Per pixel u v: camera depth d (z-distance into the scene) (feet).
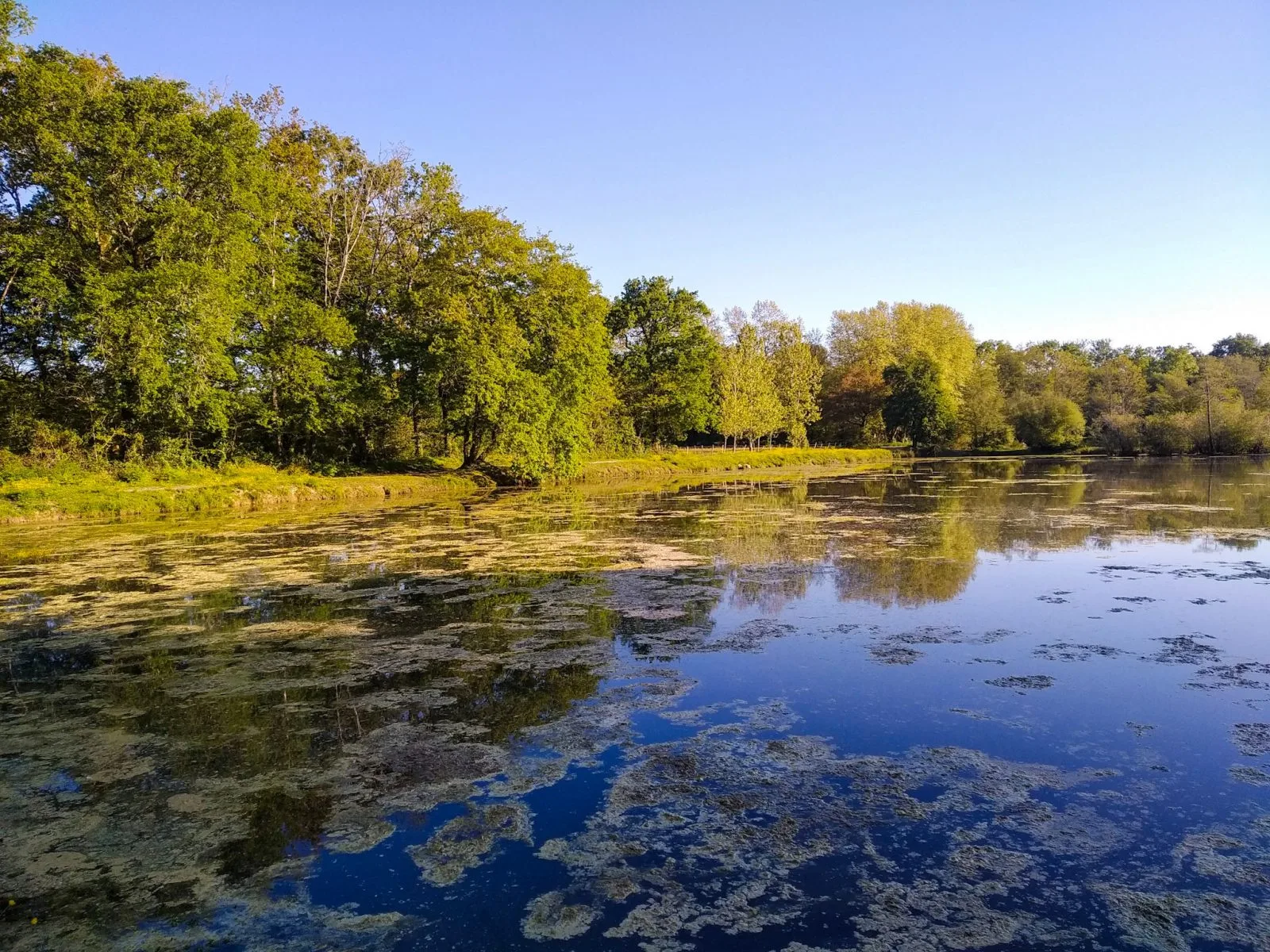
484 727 21.57
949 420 216.74
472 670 26.40
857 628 31.12
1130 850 14.89
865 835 15.62
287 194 97.76
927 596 36.50
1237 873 14.07
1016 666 26.14
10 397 82.79
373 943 12.53
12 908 13.75
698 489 107.24
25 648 29.45
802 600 35.96
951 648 28.22
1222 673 25.13
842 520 66.54
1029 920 12.80
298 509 78.89
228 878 14.57
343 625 32.24
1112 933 12.43
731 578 40.88
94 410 83.71
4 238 74.13
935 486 105.91
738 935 12.54
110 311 74.64
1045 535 55.72
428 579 41.29
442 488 102.37
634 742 20.39
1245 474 118.62
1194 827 15.69
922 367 217.15
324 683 25.25
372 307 112.88
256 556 48.96
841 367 249.55
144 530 62.18
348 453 114.42
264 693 24.39
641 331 176.96
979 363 270.87
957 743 19.99
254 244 94.12
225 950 12.47
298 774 18.85
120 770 19.27
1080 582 39.27
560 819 16.48
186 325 79.87
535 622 32.45
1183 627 30.68
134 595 38.17
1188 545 50.14
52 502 69.67
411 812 16.90
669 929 12.72
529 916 13.16
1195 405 196.24
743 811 16.67
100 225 79.51
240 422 101.86
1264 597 35.37
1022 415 225.56
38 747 20.66
